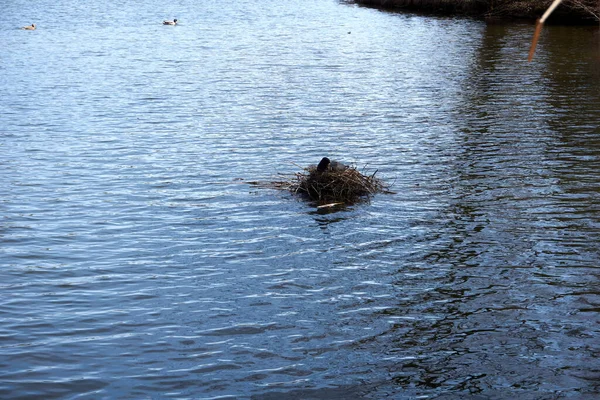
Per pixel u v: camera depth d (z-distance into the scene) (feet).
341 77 116.26
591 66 121.90
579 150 70.08
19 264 44.34
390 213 53.47
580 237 48.29
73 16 233.55
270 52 146.72
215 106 94.17
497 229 49.93
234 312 38.40
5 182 61.62
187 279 42.50
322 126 82.43
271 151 71.82
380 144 74.02
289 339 35.63
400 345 35.04
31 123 84.53
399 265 44.37
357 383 31.81
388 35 174.40
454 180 61.36
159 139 76.95
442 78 114.11
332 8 260.42
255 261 45.09
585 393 31.01
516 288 41.09
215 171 65.00
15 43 164.04
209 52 147.33
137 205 55.72
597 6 175.52
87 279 42.39
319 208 54.75
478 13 217.56
